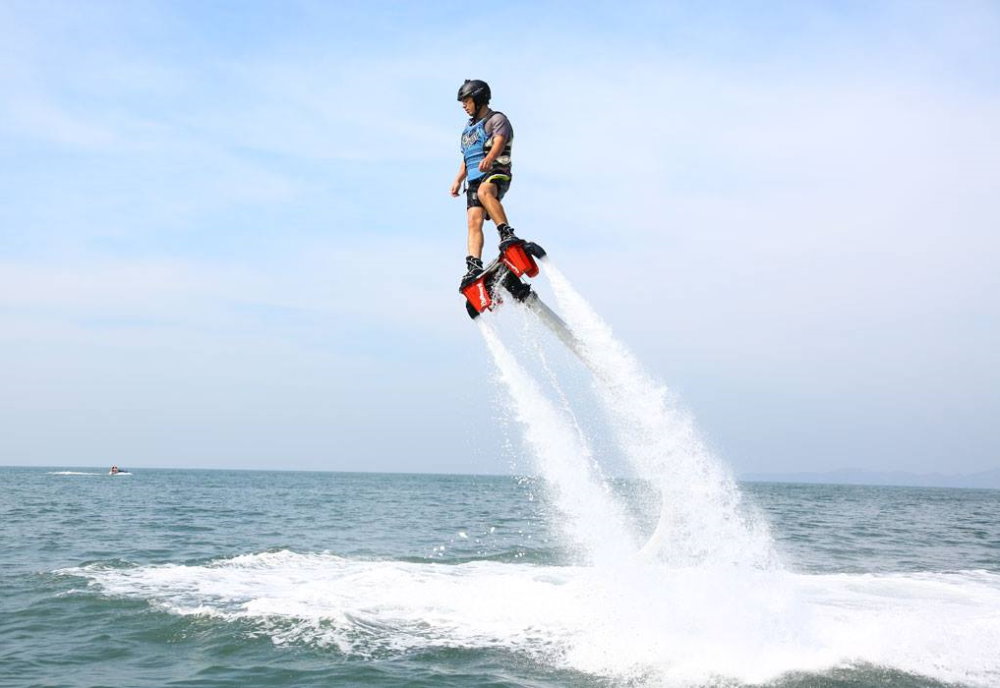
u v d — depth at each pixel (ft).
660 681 23.07
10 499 132.26
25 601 34.09
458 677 23.66
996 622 29.40
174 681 23.77
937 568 51.44
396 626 29.27
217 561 47.26
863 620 29.86
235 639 27.84
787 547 63.41
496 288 23.65
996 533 95.40
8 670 24.86
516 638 27.48
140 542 61.52
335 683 23.34
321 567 44.39
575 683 23.03
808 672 23.58
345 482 442.50
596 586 34.81
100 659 26.07
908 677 23.26
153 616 31.27
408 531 73.46
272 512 107.65
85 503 124.06
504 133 23.89
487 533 70.85
